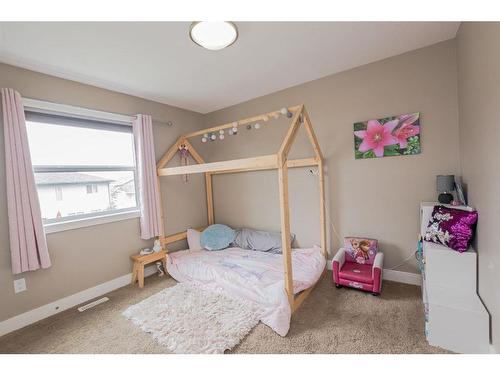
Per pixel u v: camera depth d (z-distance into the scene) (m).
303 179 3.08
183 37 1.83
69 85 2.43
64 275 2.35
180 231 3.55
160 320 1.98
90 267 2.54
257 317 1.95
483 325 1.42
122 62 2.17
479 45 1.47
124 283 2.81
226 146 3.78
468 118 1.78
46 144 2.31
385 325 1.80
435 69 2.19
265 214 3.47
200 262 2.78
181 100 3.30
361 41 2.06
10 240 1.98
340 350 1.58
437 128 2.22
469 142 1.77
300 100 2.99
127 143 2.99
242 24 1.73
